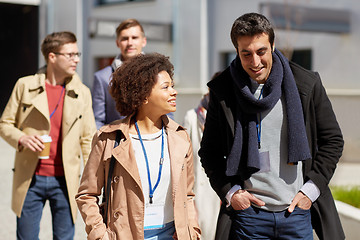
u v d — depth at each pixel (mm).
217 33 15516
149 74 3053
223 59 15500
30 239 4527
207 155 3486
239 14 14852
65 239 4574
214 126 3461
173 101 3113
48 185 4504
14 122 4590
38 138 4316
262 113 3230
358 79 12781
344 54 13008
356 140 12062
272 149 3225
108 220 3064
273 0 13844
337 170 10430
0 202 7953
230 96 3291
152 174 3055
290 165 3238
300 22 12328
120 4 17969
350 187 7457
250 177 3266
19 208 4492
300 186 3283
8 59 23312
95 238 3043
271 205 3246
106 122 5129
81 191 3182
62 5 18953
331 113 3268
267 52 3088
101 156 3117
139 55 3160
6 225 6750
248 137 3207
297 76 3248
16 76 23188
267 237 3291
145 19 17312
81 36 18453
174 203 3057
